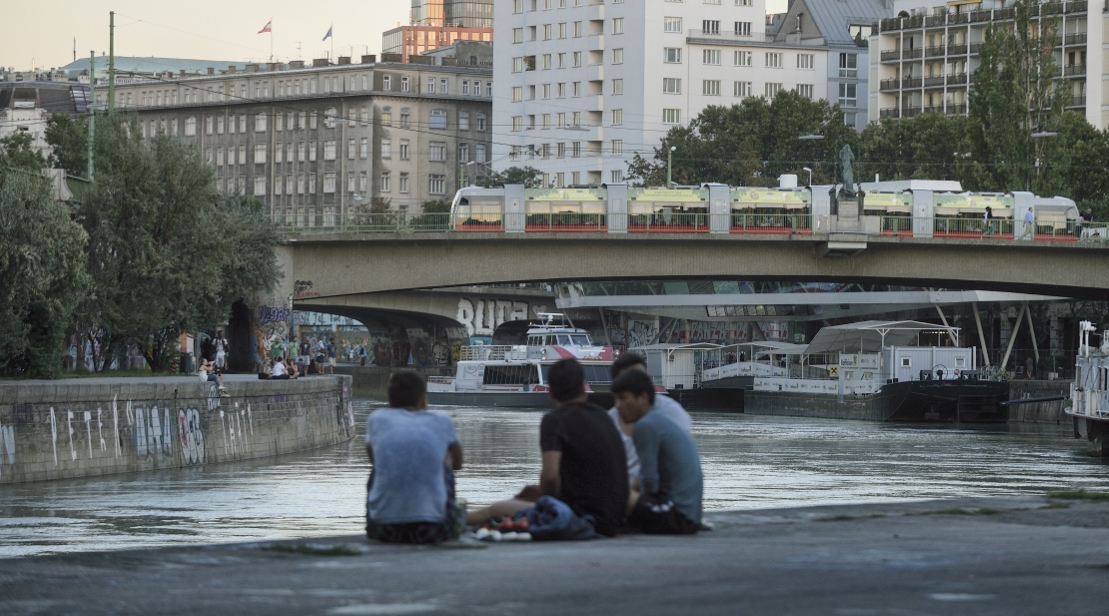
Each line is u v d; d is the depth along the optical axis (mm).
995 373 99250
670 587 11836
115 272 64812
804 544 14836
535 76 191875
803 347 104000
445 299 136500
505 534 15328
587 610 10734
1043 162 108375
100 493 39500
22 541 30484
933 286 87938
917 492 44469
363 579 12312
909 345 98188
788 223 82125
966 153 114875
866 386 92375
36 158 99375
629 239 79562
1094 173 115625
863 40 189500
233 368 83312
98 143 65875
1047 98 109812
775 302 123375
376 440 15391
